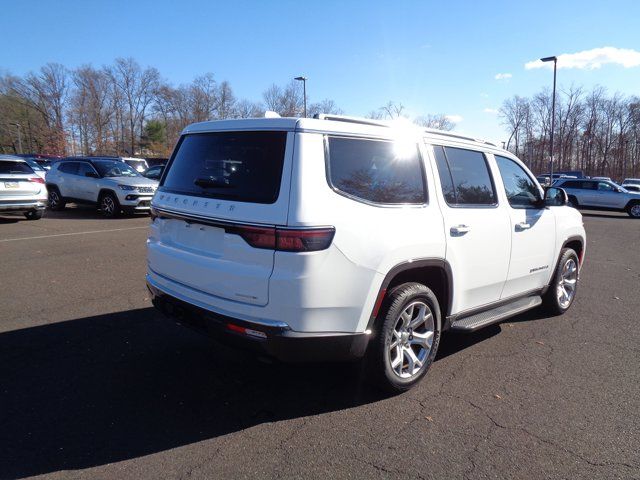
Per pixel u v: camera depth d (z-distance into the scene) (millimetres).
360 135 3301
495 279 4344
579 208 24562
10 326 4750
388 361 3400
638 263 9406
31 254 8305
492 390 3682
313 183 2963
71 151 66750
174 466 2670
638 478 2650
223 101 65750
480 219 4062
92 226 12234
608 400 3549
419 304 3561
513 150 66562
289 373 3908
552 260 5230
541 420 3252
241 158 3217
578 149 65438
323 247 2904
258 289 2932
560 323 5359
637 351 4531
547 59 29750
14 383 3588
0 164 12008
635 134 65500
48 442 2861
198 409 3305
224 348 4344
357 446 2902
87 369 3855
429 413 3316
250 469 2660
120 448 2826
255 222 2947
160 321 4969
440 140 3916
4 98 72375
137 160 24438
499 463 2766
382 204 3291
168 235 3699
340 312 3043
